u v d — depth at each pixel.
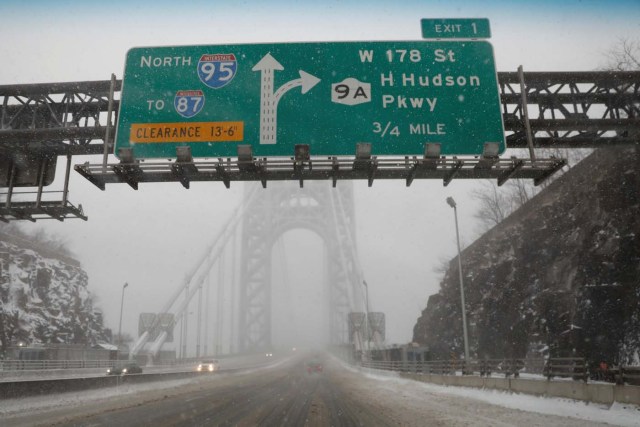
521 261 32.53
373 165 11.20
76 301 73.62
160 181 11.81
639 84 14.39
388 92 11.54
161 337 74.06
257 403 15.55
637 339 18.83
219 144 11.30
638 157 23.58
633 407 10.52
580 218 28.03
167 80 11.68
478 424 10.62
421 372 31.52
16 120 14.76
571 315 24.30
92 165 11.41
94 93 14.56
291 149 11.24
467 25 12.00
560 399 13.23
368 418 11.75
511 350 29.25
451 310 42.25
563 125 14.13
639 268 20.39
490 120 11.42
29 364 40.72
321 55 11.76
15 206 14.71
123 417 11.52
